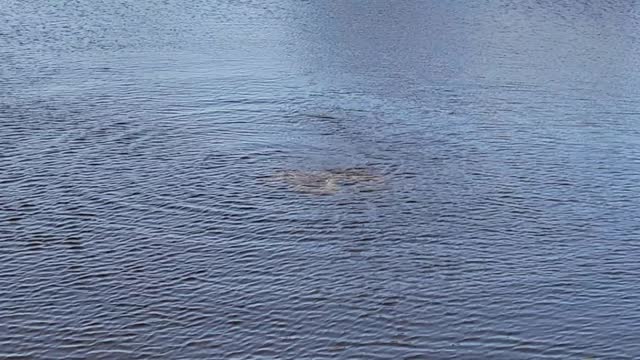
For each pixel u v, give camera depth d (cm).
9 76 4828
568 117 4428
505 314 2728
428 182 3612
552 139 4112
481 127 4234
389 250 3073
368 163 3772
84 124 4116
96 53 5341
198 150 3847
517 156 3900
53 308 2712
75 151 3812
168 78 4847
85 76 4853
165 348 2545
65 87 4647
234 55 5372
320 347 2564
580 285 2888
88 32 5866
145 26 6072
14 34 5766
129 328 2628
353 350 2555
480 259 3031
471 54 5584
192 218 3262
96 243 3080
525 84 4981
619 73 5300
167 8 6638
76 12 6431
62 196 3409
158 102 4444
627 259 3053
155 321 2662
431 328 2658
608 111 4556
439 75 5084
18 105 4350
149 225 3209
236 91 4653
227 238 3128
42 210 3300
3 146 3844
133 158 3756
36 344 2556
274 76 4944
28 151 3800
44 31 5862
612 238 3195
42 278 2867
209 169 3666
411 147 3959
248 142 3947
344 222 3256
